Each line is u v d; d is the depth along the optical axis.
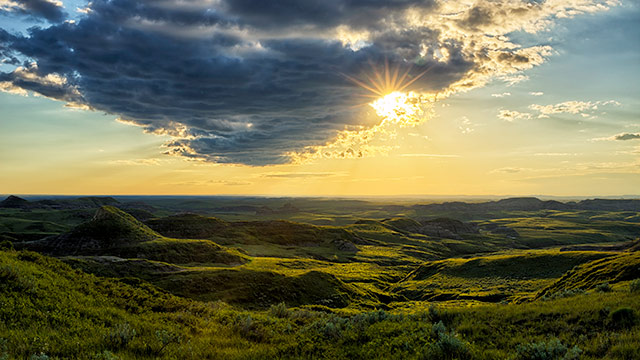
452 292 89.81
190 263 106.94
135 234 122.69
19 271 15.55
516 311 14.63
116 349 10.66
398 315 16.12
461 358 10.20
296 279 77.19
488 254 189.50
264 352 12.16
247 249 158.88
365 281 116.56
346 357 11.55
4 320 11.24
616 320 12.01
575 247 192.00
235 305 60.38
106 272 69.06
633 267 48.09
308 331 15.47
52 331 11.21
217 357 11.48
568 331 12.03
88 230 119.69
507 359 9.86
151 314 17.70
